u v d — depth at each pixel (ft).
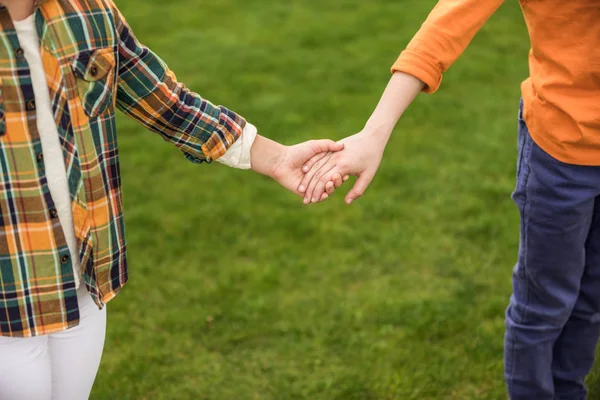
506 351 7.55
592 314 7.34
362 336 10.01
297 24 22.02
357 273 11.43
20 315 5.42
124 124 16.46
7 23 4.99
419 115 16.44
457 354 9.61
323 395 9.02
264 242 12.28
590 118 6.29
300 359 9.67
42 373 5.75
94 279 5.71
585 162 6.43
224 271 11.55
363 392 9.00
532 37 6.51
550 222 6.70
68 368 6.01
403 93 7.00
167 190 13.83
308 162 7.19
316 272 11.47
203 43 20.68
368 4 23.59
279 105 16.99
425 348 9.71
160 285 11.23
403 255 11.80
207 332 10.21
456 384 9.09
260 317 10.45
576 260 6.84
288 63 19.31
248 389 9.20
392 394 8.96
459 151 14.93
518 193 6.98
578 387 7.77
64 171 5.36
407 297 10.80
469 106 16.85
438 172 14.17
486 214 12.78
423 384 9.08
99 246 5.68
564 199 6.57
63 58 5.23
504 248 11.87
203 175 14.37
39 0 5.08
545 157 6.61
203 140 6.48
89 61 5.37
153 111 6.18
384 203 13.21
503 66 18.98
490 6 6.75
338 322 10.30
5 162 5.15
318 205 13.32
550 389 7.52
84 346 6.00
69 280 5.50
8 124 5.10
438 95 17.38
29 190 5.24
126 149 15.33
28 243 5.32
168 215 13.02
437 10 6.85
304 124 16.11
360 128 15.89
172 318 10.49
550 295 7.00
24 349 5.62
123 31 5.75
